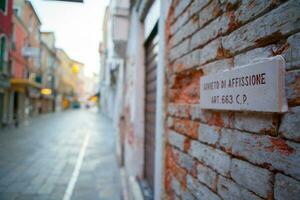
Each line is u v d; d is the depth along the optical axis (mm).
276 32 999
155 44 3672
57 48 43188
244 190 1172
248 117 1152
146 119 4395
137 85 4574
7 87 18562
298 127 881
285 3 959
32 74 27328
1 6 16797
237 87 1190
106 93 35750
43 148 10070
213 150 1473
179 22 2078
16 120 17891
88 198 4930
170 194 2225
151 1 3561
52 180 5945
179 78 2084
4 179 5895
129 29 5879
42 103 36031
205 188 1561
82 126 20453
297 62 895
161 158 2490
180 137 2006
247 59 1178
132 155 4824
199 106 1672
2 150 9328
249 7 1166
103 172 6773
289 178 911
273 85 969
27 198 4797
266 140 1033
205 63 1596
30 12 17922
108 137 14312
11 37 19188
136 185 4137
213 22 1503
